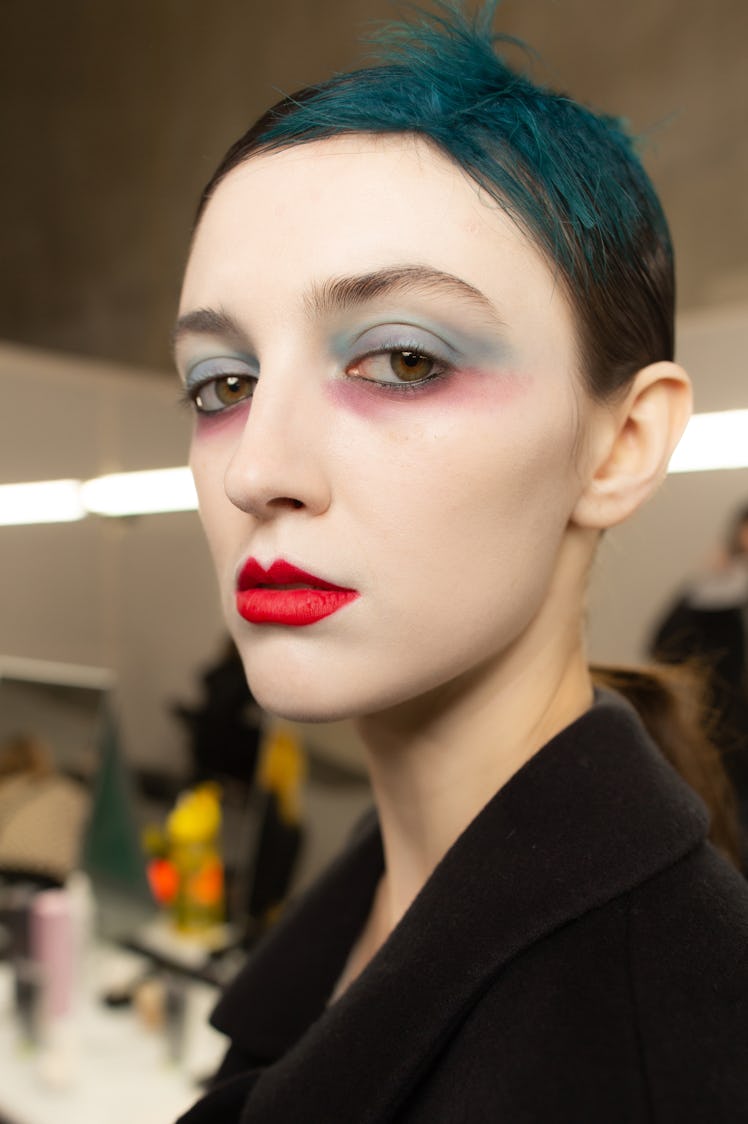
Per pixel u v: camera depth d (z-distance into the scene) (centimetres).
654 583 150
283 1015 51
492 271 36
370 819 60
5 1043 116
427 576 36
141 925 139
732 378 139
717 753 56
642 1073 31
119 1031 119
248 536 39
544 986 33
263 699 38
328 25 248
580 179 39
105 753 142
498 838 37
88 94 308
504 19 222
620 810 37
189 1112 44
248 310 38
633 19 201
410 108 37
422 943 36
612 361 40
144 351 300
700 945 33
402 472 36
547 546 39
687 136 193
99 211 308
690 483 147
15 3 325
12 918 113
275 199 38
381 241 36
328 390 37
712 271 191
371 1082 35
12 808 147
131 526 192
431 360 36
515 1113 31
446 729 41
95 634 192
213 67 276
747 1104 30
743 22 185
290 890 128
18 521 189
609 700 43
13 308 330
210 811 144
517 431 37
